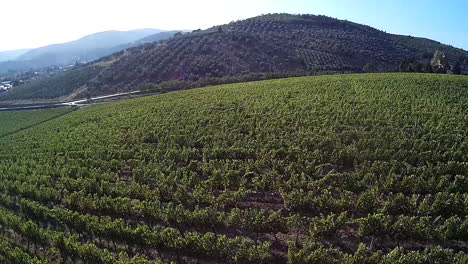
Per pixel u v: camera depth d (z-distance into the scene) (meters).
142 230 24.86
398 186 26.95
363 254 19.98
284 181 29.62
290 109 49.88
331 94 55.41
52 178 39.16
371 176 28.42
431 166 29.12
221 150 37.16
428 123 38.84
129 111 64.69
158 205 28.45
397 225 21.80
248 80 101.56
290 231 25.28
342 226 24.56
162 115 56.69
